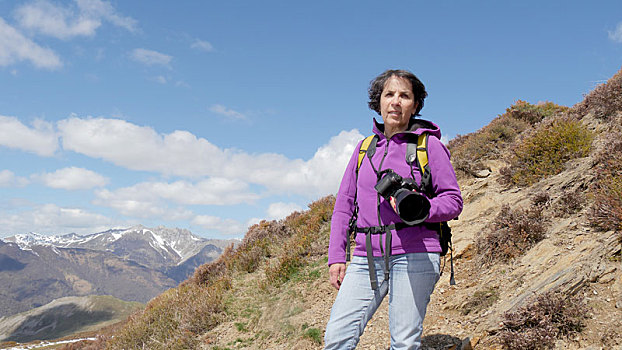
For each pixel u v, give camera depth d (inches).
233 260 384.5
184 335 245.6
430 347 147.6
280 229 434.9
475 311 163.9
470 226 258.8
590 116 341.7
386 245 81.0
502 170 304.5
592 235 168.2
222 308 274.5
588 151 272.1
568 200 208.4
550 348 119.6
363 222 87.6
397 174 79.7
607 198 172.7
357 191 91.8
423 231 80.5
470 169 366.3
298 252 331.0
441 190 82.0
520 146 323.9
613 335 112.9
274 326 231.6
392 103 89.6
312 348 193.6
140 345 271.9
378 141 93.0
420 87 93.5
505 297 160.9
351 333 82.8
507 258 196.1
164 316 292.8
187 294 330.3
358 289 84.9
